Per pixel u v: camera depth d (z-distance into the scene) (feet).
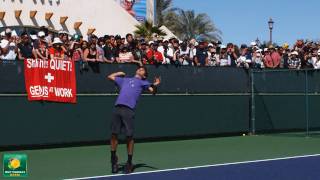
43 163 36.47
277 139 53.01
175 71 51.52
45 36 48.11
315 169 33.45
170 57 51.65
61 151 42.93
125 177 30.45
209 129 53.88
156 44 51.65
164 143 49.32
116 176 30.78
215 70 54.39
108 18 74.02
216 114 54.39
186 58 54.19
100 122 47.19
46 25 66.59
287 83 59.11
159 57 50.57
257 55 59.06
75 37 52.34
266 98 57.77
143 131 49.49
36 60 43.73
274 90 58.29
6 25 63.21
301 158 39.22
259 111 57.36
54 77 44.57
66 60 45.24
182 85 52.01
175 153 42.42
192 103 52.70
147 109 49.75
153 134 50.19
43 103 44.01
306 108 60.13
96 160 38.06
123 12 76.79
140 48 50.67
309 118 60.08
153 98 50.08
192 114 52.75
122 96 32.04
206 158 39.45
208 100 53.83
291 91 59.36
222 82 54.85
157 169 33.83
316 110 60.70
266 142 50.52
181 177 30.42
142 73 33.01
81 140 46.09
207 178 30.07
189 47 54.90
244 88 56.49
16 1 64.54
